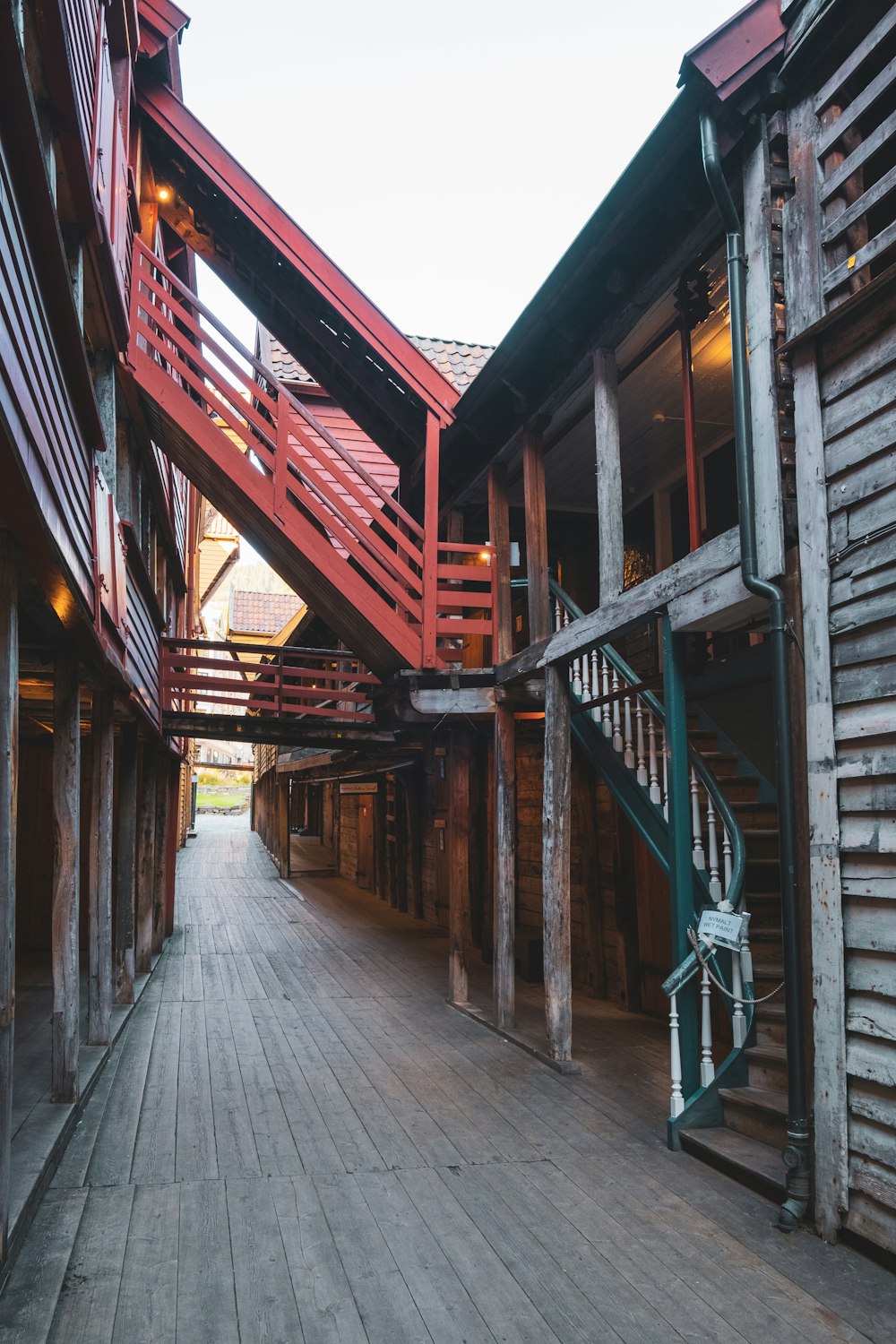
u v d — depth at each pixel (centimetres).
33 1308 305
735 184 446
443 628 765
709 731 722
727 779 652
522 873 1047
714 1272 334
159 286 723
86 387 387
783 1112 419
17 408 254
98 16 453
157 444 845
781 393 411
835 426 379
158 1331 293
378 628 746
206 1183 413
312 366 916
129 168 647
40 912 1065
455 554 919
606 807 859
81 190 412
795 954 380
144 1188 406
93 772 631
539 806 1013
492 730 924
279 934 1256
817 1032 368
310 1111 517
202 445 714
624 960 805
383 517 764
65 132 362
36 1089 523
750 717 681
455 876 823
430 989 888
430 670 752
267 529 777
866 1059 345
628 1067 613
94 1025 629
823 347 389
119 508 760
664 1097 548
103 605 491
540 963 934
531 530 695
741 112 420
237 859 2489
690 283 579
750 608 439
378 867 1720
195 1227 369
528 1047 650
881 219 411
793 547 404
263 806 3173
